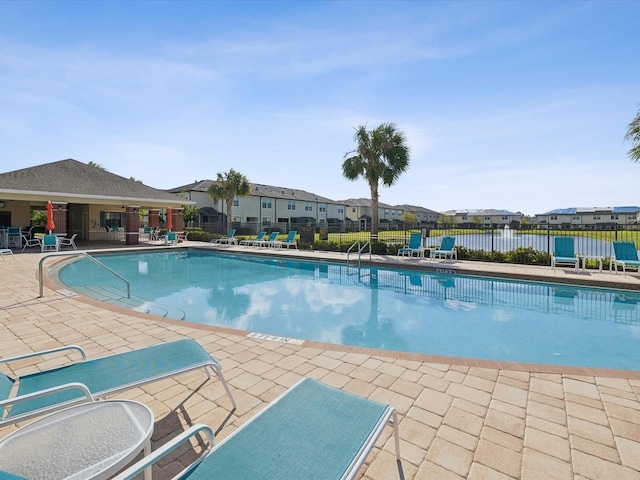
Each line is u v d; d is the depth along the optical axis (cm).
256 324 659
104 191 1948
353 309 763
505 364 366
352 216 5794
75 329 485
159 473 207
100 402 203
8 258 1314
